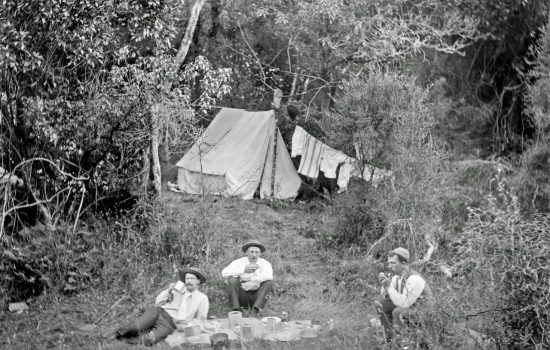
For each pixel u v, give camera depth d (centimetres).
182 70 1240
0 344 772
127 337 786
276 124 1488
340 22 1567
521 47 1759
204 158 1470
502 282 679
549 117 1492
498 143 1727
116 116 1106
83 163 1120
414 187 1106
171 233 1068
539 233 677
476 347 693
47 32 1012
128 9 1079
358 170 1205
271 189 1449
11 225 1021
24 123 1038
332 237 1155
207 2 1658
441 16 1695
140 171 1191
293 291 976
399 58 1611
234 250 1084
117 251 1023
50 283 930
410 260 1057
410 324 737
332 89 1584
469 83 1800
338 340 775
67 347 752
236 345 752
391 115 1172
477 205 1270
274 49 1725
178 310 806
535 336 679
